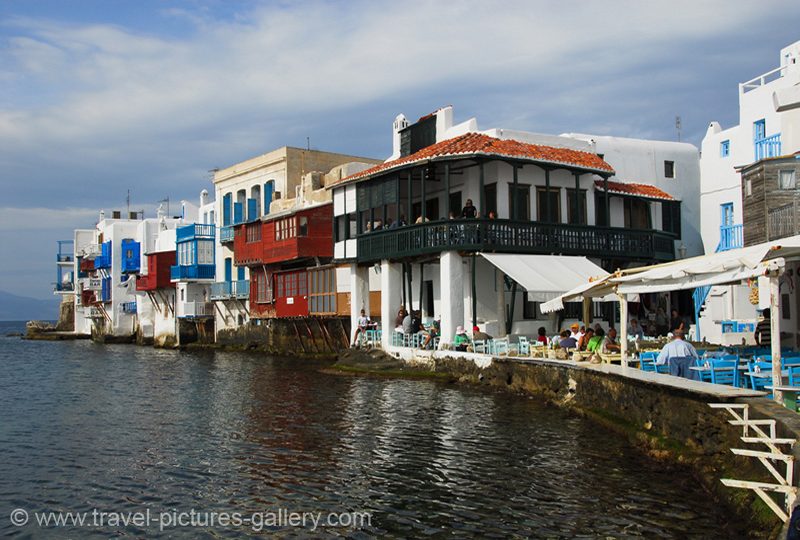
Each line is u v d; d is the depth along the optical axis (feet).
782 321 72.59
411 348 97.19
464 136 99.09
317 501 40.16
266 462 49.14
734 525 32.53
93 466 49.85
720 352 60.13
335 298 128.26
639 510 35.96
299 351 152.87
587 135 116.26
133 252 236.22
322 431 59.00
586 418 59.36
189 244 191.72
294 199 156.04
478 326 93.81
